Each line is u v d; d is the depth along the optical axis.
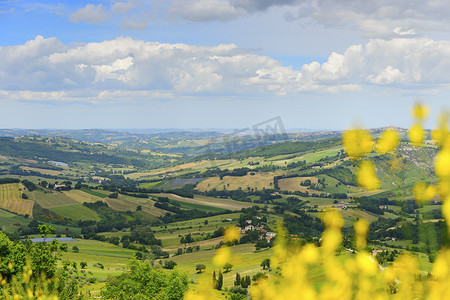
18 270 17.73
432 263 1.88
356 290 1.93
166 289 19.73
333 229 2.04
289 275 2.04
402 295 1.86
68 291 15.91
